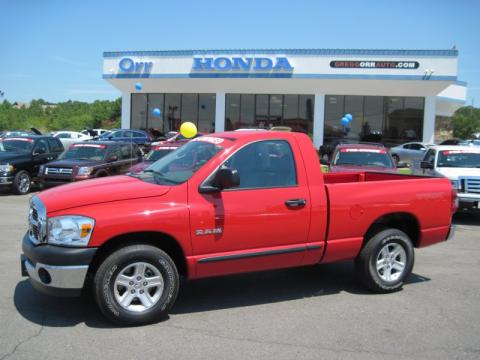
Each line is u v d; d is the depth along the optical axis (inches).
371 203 211.3
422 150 1056.2
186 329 174.1
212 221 180.1
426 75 1131.3
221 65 1192.8
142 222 169.5
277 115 1243.8
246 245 188.1
